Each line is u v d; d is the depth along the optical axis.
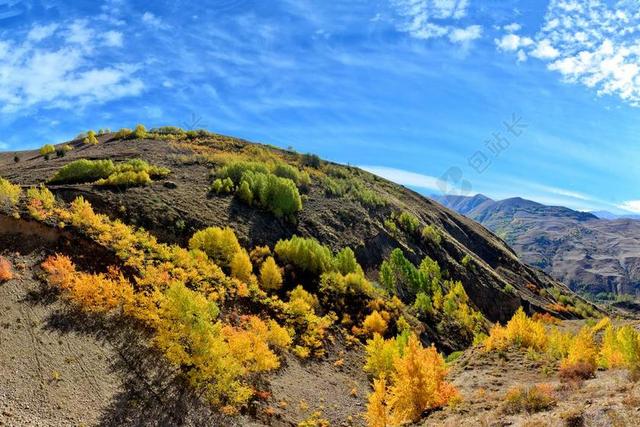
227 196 59.66
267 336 34.59
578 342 30.25
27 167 63.06
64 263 27.12
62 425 18.12
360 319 47.50
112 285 26.62
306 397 30.48
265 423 25.47
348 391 33.78
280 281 45.12
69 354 21.69
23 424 17.22
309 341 37.91
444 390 25.06
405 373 25.48
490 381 29.30
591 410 16.56
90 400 20.05
